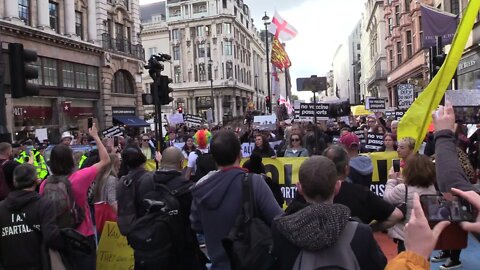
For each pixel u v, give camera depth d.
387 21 56.94
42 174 10.91
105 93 34.94
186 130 21.77
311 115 12.98
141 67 41.34
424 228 1.85
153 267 3.81
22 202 4.03
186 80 87.25
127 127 33.16
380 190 7.83
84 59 32.75
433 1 33.44
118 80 38.00
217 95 85.00
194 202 3.59
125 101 38.41
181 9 87.62
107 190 6.00
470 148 10.10
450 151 2.73
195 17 86.19
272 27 27.66
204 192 3.39
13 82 7.82
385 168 7.87
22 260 4.00
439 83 4.10
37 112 27.95
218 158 3.46
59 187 4.48
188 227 4.03
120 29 38.97
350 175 7.53
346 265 2.31
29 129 26.45
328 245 2.32
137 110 40.28
